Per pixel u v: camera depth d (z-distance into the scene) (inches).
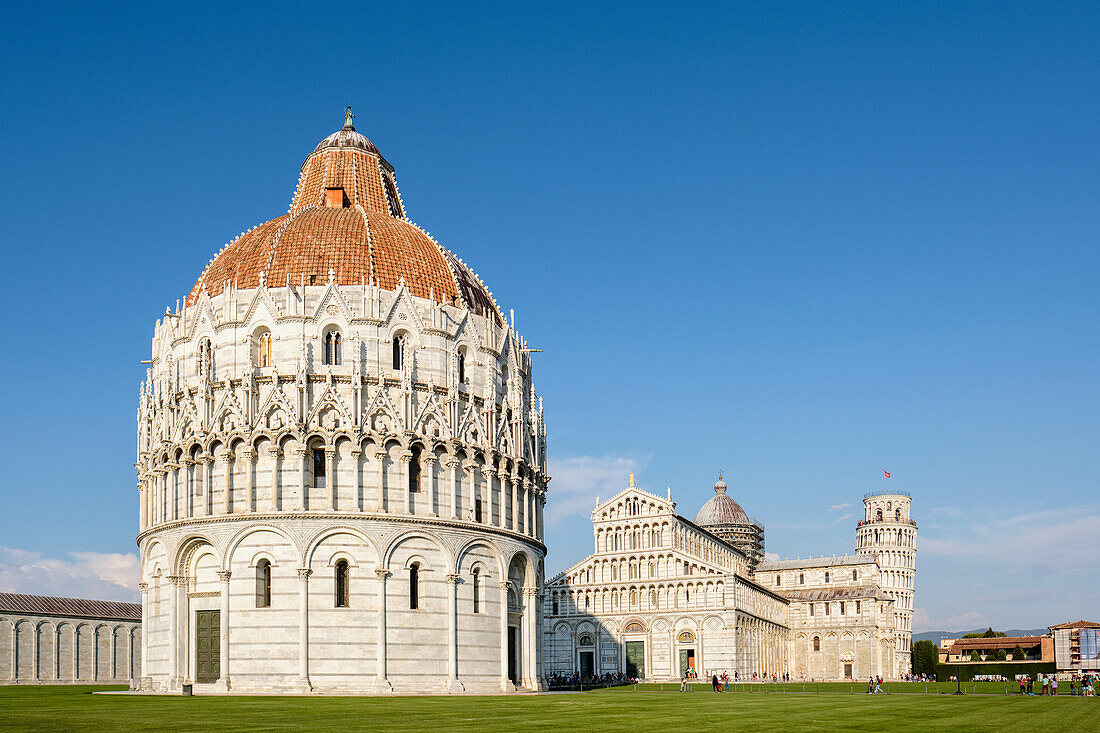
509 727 2001.7
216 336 3890.3
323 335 3846.0
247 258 4079.7
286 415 3720.5
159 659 3838.6
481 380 4128.9
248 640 3612.2
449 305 4131.4
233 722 2113.7
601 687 5989.2
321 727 1975.9
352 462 3735.2
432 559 3791.8
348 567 3681.1
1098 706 3225.9
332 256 4023.1
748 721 2262.6
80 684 6215.6
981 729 2151.8
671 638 7736.2
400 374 3885.3
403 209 4950.8
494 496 4050.2
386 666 3641.7
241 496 3713.1
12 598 6053.2
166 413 3949.3
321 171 4729.3
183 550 3762.3
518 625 4170.8
